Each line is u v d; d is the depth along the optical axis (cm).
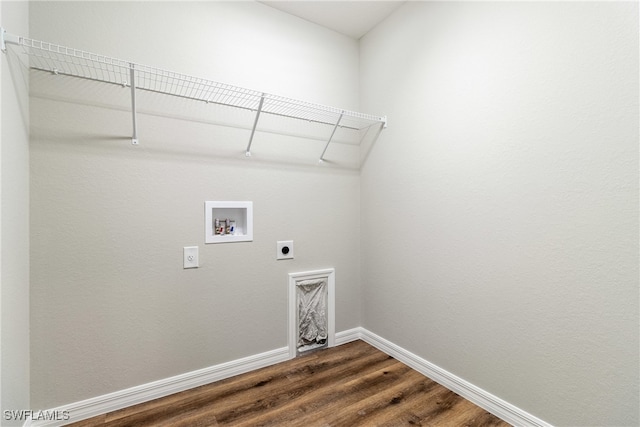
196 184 169
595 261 112
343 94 225
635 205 103
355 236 233
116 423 140
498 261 144
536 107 128
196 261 170
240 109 182
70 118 139
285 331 201
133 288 154
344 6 196
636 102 102
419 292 186
